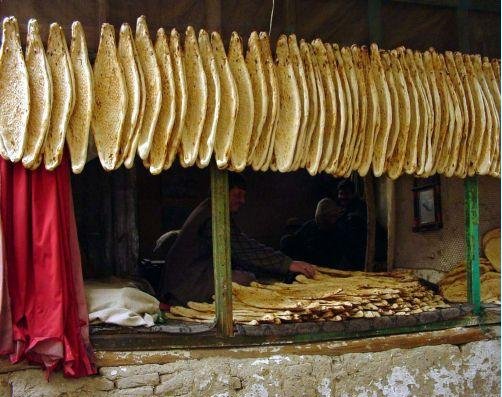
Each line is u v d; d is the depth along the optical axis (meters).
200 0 4.01
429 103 4.17
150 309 3.91
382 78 4.09
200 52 3.76
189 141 3.71
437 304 4.47
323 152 3.96
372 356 4.11
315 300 4.13
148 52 3.65
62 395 3.60
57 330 3.43
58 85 3.51
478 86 4.35
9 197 3.49
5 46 3.48
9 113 3.46
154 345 3.75
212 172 3.88
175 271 4.55
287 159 3.87
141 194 6.99
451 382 4.29
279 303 4.09
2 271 3.41
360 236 6.41
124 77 3.60
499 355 4.41
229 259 3.88
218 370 3.83
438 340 4.27
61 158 3.48
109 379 3.67
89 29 3.80
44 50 3.52
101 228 4.75
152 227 7.02
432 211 5.52
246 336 3.88
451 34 4.52
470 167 4.34
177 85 3.65
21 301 3.47
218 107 3.69
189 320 4.09
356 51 4.07
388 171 4.16
